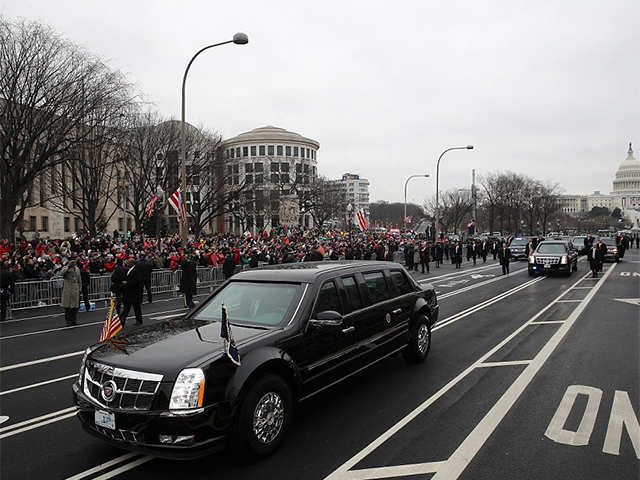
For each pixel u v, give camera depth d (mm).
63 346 9500
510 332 9859
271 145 100750
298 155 102750
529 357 7801
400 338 6828
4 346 9508
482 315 12039
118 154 28250
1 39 20172
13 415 5609
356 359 5699
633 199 153625
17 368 7816
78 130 23625
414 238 37781
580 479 3916
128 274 11250
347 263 6559
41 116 21250
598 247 22172
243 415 4098
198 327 4953
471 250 37375
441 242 35562
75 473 4133
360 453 4406
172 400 3801
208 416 3852
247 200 45719
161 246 27641
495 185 72250
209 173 38875
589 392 6016
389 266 7172
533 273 22641
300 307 5082
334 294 5594
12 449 4637
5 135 21156
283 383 4520
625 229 117500
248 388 4188
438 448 4496
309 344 4926
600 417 5207
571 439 4672
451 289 18094
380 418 5242
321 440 4688
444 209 73250
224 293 5719
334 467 4145
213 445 3891
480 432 4852
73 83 22219
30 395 6391
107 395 4031
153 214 39812
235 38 17031
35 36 20656
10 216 22109
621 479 3912
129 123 29859
